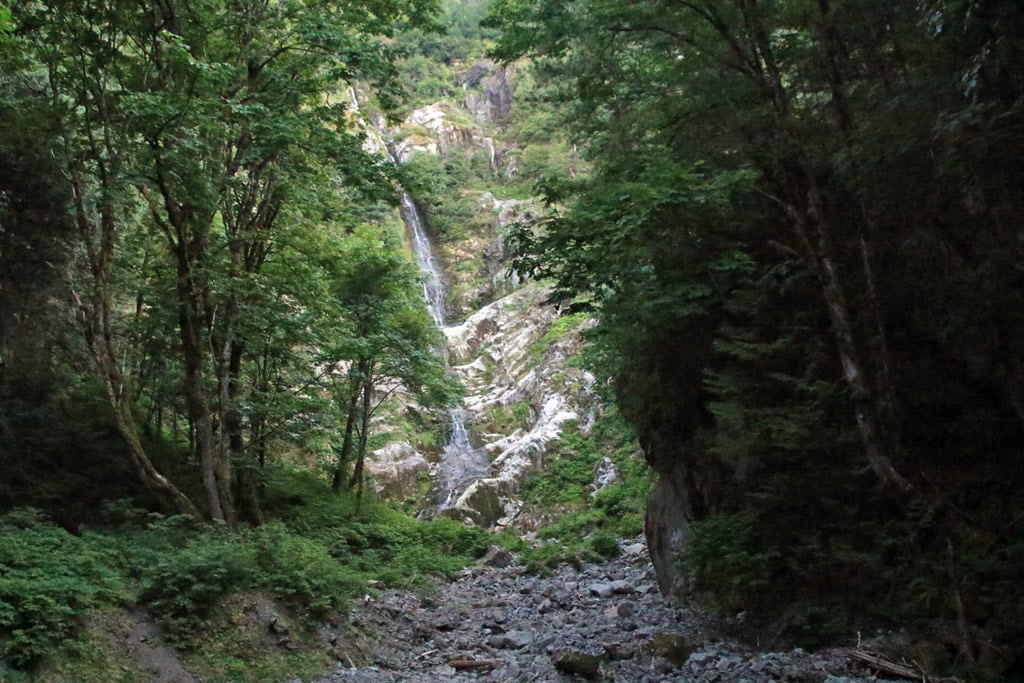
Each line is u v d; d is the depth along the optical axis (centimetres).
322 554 1226
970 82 621
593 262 1040
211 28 1395
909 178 802
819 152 1012
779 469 971
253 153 1366
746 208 1088
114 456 1329
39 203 1253
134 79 1316
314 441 2173
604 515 2606
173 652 823
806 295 1045
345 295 2000
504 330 4209
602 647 1004
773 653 860
